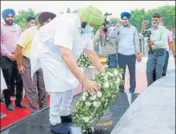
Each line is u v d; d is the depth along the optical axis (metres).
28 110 4.62
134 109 1.84
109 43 5.21
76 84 2.20
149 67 5.43
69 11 2.13
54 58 2.16
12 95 4.80
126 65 5.36
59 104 2.25
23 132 2.31
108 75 2.04
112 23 5.47
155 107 1.77
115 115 2.62
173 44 5.81
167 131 1.52
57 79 2.15
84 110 2.00
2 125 3.91
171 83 2.11
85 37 2.17
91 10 2.04
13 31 4.56
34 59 2.31
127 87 5.34
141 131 1.57
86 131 2.17
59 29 1.99
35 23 4.71
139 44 5.55
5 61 4.51
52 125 2.30
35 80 4.07
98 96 1.96
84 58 2.78
